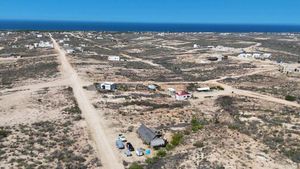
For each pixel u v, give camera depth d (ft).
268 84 383.24
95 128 224.12
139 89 341.62
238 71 462.19
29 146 190.70
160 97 313.53
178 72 462.19
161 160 171.53
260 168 154.81
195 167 152.25
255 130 210.18
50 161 172.55
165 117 250.57
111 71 436.76
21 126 225.15
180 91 321.93
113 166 169.89
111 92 323.98
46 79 377.09
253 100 306.96
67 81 366.84
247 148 177.06
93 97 302.25
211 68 495.00
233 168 151.12
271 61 559.38
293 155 171.83
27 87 341.62
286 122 234.79
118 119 242.99
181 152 178.09
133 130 221.87
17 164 167.63
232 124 222.48
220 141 186.09
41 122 233.76
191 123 234.58
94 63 495.00
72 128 222.48
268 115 254.47
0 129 217.97
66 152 183.32
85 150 187.93
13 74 415.44
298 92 344.90
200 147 180.75
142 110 267.18
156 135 196.13
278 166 159.02
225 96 318.24
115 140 204.13
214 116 253.65
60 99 292.81
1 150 183.73
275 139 192.75
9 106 275.18
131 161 176.14
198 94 330.13
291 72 453.17
